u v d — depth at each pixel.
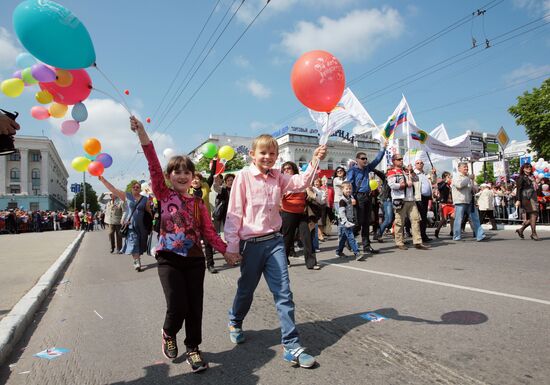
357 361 2.55
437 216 11.93
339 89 3.03
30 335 3.60
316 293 4.43
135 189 7.16
